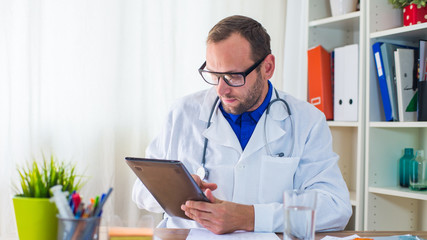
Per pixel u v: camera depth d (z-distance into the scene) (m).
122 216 2.48
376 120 2.11
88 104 2.40
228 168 1.52
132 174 2.50
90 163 2.40
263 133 1.54
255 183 1.51
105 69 2.43
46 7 2.33
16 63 2.27
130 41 2.49
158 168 1.13
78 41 2.38
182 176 1.12
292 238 0.94
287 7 2.86
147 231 0.97
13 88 2.26
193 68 2.65
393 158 2.15
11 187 2.20
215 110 1.60
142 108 2.51
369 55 2.08
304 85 2.87
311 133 1.57
